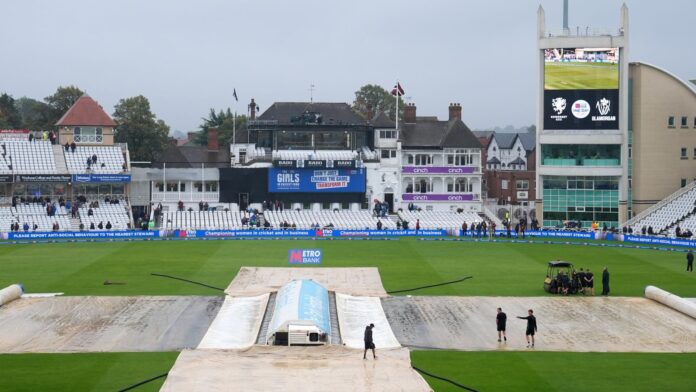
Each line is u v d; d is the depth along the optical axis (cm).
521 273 8531
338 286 7644
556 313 6581
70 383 4678
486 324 6241
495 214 15525
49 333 5919
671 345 5628
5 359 5200
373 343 5428
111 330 6012
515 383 4706
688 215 11975
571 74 13000
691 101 13375
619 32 12925
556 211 13325
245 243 11075
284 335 5531
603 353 5400
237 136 15288
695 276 8381
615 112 13000
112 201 13138
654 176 13438
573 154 13188
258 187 13662
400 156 14138
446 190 14438
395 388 4597
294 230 12075
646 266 9088
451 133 14575
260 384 4662
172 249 10338
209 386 4619
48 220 12294
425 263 9231
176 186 13675
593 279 8106
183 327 6122
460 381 4747
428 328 6131
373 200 14050
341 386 4634
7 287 7150
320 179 13800
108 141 13912
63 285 7688
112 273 8381
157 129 19388
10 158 13050
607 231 12081
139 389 4575
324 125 14188
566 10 13175
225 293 7306
